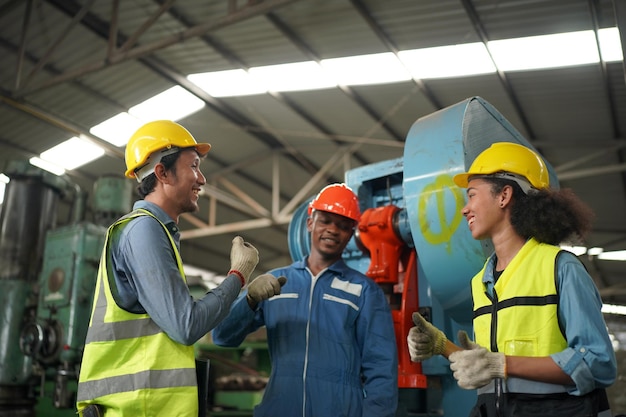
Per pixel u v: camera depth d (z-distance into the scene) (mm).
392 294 2512
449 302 2297
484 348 1450
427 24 6145
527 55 6320
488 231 1685
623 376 3957
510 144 1727
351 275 2318
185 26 6828
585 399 1438
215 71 7723
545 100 7215
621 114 7336
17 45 7160
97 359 1607
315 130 9047
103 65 6559
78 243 4633
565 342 1495
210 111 8625
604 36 5805
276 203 10047
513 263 1584
